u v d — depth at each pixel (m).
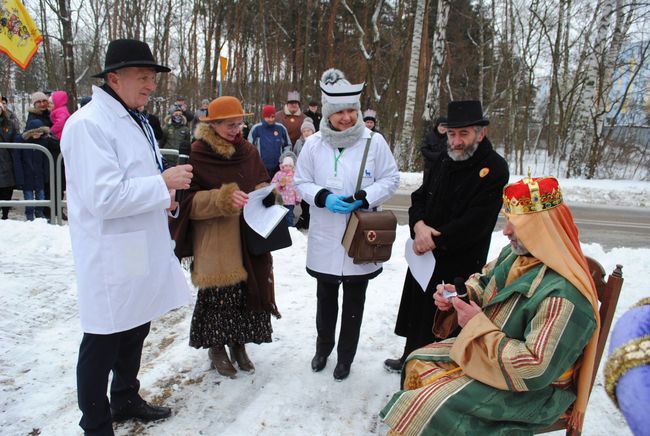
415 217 2.97
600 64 15.52
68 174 2.15
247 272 2.98
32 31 7.89
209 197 2.78
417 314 3.07
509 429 1.93
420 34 14.57
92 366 2.27
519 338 1.95
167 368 3.21
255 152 3.13
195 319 3.05
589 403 2.89
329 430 2.63
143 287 2.29
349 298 3.13
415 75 14.80
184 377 3.12
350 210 2.94
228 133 2.94
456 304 2.09
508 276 2.11
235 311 3.05
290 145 7.71
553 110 21.69
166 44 23.91
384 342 3.66
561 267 1.87
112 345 2.30
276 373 3.20
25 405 2.74
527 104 19.56
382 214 2.94
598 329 1.91
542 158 23.56
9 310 3.82
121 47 2.17
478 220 2.66
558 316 1.80
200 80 26.89
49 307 3.95
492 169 2.67
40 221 5.72
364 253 2.88
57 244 5.27
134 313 2.28
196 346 3.04
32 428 2.55
